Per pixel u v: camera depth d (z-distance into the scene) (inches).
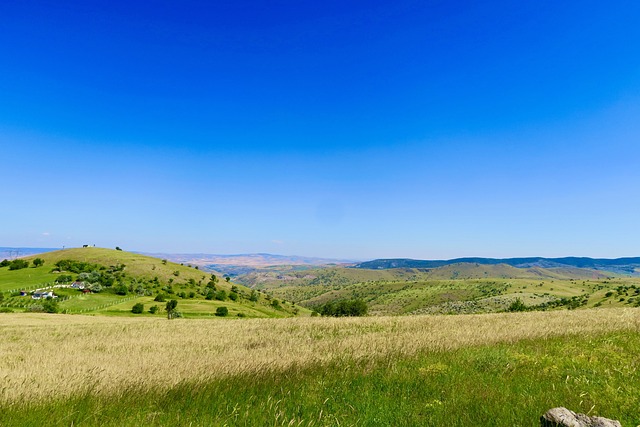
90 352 704.4
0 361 585.3
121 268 7416.3
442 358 431.5
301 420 251.8
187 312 4640.8
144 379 354.6
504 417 249.0
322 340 650.8
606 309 1131.3
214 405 294.8
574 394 288.5
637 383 316.5
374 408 276.5
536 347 480.1
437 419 249.9
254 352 517.3
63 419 267.7
